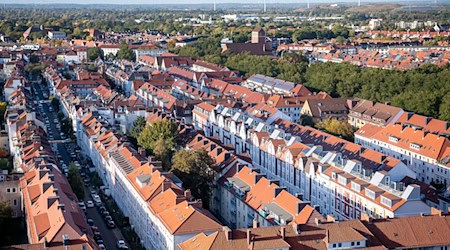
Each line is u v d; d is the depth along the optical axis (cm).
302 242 18975
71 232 19525
